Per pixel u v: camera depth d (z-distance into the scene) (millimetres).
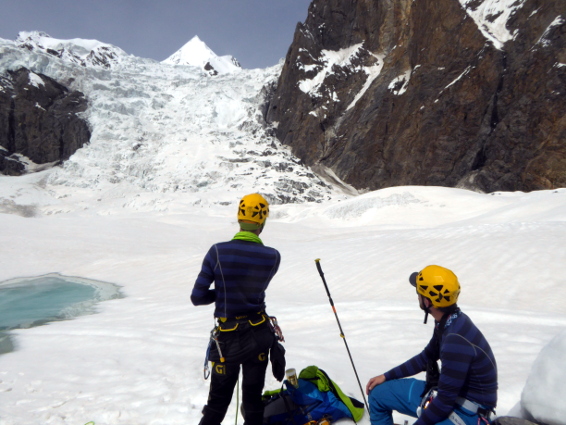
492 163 54344
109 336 7707
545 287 9602
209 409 2787
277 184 60250
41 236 26531
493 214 32219
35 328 9758
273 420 3203
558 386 2232
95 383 4965
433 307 2576
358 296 10844
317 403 3248
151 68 124000
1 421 3863
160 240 28078
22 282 18031
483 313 7059
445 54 63656
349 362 4938
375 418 2947
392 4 78812
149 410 3857
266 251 2805
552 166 48281
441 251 13102
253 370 2748
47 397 4586
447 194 42625
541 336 5711
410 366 2887
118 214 53281
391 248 14688
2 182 68000
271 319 2855
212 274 2764
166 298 13000
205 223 39812
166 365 5352
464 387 2498
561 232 13289
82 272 19859
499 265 11141
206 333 7184
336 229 34562
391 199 42562
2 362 6645
